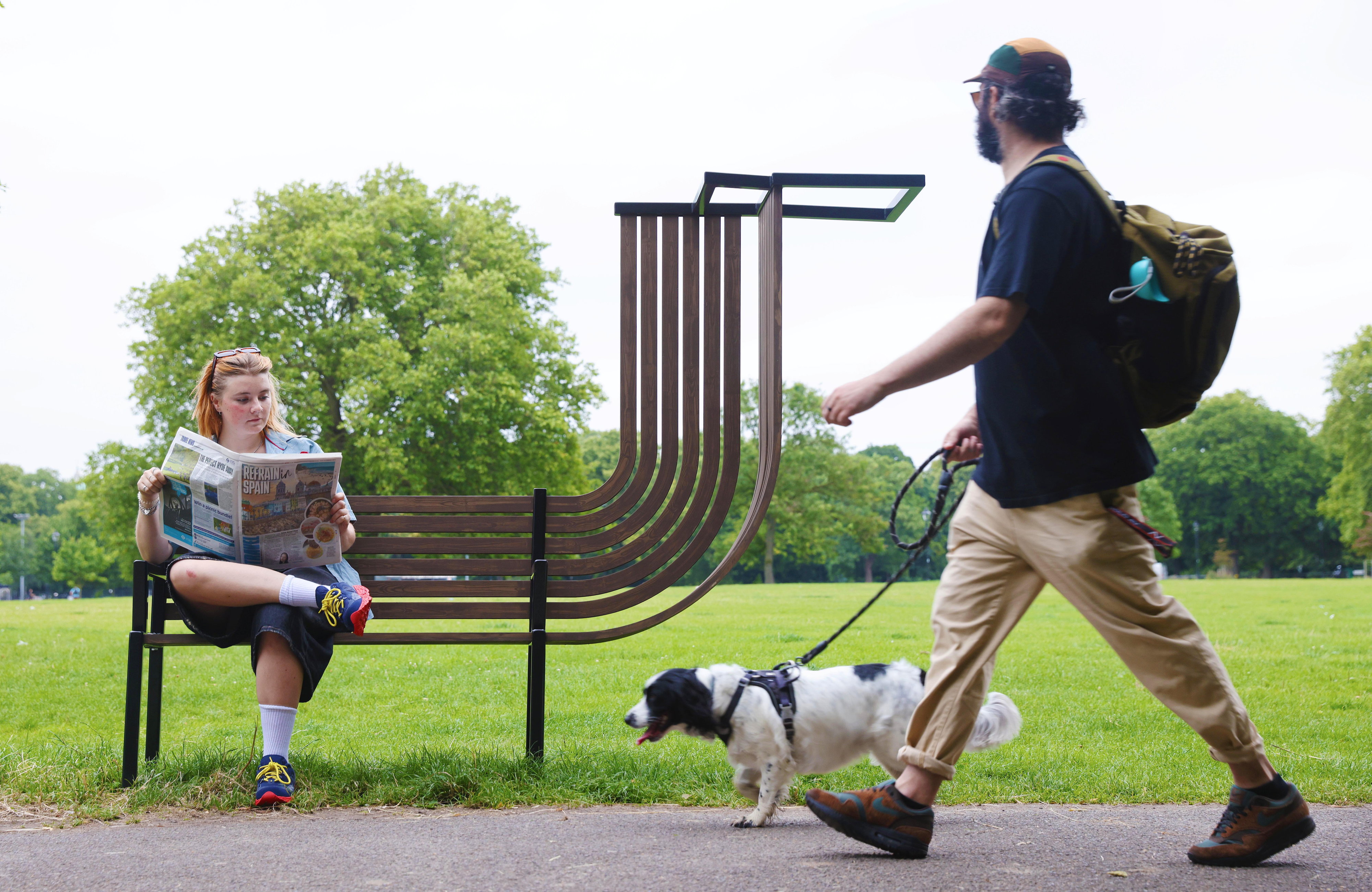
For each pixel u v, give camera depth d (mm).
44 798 3400
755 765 3361
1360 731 5676
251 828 3059
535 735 4004
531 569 4070
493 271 26359
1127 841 2922
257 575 3480
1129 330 2396
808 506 54781
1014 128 2637
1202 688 2408
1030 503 2490
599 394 27781
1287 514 75188
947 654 2625
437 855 2686
